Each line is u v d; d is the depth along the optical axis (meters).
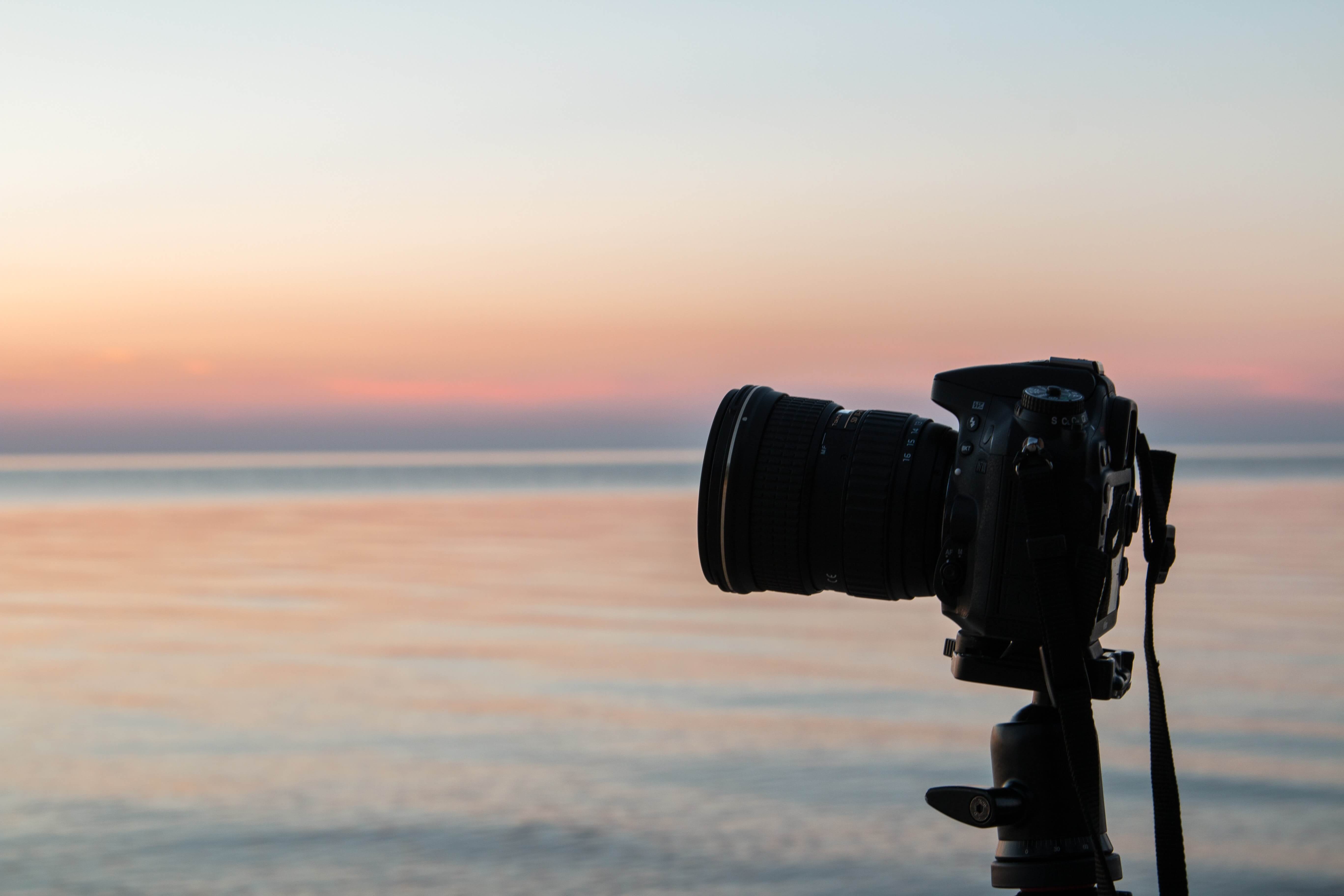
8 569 44.03
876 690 18.89
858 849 9.88
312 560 49.12
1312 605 30.33
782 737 14.90
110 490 195.50
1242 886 8.70
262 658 22.45
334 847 10.02
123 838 10.37
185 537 65.12
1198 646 22.95
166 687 19.11
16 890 8.87
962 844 10.02
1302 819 10.55
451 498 143.75
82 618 29.05
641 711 16.89
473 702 17.70
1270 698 17.11
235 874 9.26
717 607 34.09
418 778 12.66
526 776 12.76
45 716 16.58
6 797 11.95
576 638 26.03
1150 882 8.92
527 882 9.02
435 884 8.98
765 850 9.85
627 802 11.58
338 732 15.35
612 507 111.12
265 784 12.42
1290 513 79.81
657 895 8.70
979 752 13.95
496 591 36.75
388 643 24.75
